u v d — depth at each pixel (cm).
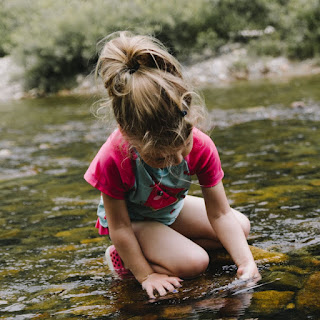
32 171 323
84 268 168
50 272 166
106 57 146
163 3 1055
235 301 131
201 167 165
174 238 165
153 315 128
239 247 162
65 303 141
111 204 161
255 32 1055
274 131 391
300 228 185
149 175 159
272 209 209
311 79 780
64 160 351
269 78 887
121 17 1058
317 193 225
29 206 245
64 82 1066
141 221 177
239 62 957
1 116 681
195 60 1006
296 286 137
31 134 488
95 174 160
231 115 495
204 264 157
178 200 174
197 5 1058
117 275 162
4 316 135
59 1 1185
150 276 157
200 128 160
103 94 154
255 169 278
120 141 155
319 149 313
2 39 1315
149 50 141
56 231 206
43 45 1059
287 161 290
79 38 1073
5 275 165
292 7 1026
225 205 169
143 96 134
